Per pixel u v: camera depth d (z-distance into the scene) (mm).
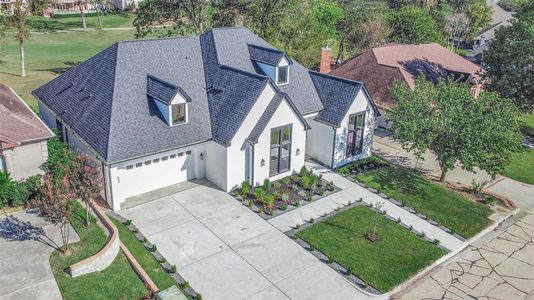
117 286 18938
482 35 82812
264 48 31750
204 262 21172
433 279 21266
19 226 22000
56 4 105438
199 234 23172
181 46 30688
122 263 20422
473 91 43719
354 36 61219
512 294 20594
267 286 19953
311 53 50469
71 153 25859
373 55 43531
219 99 28172
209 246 22312
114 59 27875
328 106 31266
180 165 27469
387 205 27125
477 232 25141
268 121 26797
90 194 20703
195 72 29938
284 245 22734
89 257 19516
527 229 26031
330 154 30969
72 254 20094
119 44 28281
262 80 27000
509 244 24438
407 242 23672
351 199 27453
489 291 20719
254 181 27641
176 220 24219
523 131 43125
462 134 26938
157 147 25141
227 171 26594
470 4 83438
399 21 62125
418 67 43656
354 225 24766
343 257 22125
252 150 26828
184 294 18906
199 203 25891
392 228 24766
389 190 28891
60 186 19750
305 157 32500
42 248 20484
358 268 21422
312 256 22078
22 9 50031
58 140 26391
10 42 73000
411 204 27422
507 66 38562
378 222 25203
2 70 52125
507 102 28781
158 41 29828
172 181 27516
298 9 52625
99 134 24797
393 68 41625
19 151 23844
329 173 30578
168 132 25938
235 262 21312
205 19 50000
